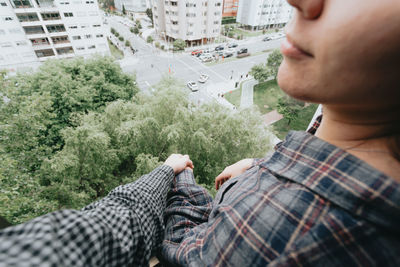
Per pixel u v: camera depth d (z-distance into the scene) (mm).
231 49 34625
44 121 9477
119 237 496
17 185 6297
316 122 684
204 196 1004
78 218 409
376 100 319
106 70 15711
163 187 873
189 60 32062
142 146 9914
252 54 34000
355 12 253
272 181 510
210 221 618
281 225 417
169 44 37781
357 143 422
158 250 769
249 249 443
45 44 24656
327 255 345
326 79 320
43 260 301
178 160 1188
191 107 10992
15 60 23781
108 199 659
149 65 30375
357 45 263
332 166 405
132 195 678
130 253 505
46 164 8164
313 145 463
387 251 306
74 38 25641
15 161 6434
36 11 22375
